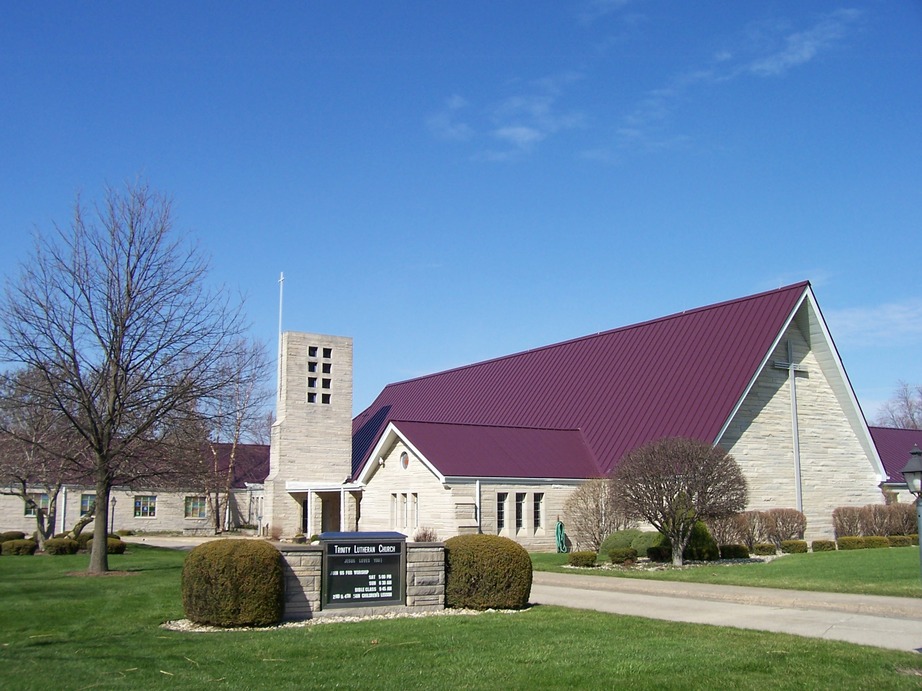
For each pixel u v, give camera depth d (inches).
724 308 1518.2
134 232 978.7
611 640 519.5
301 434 1834.4
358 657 470.0
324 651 486.3
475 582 665.0
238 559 582.6
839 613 635.5
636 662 450.6
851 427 1513.3
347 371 1900.8
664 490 1050.1
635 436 1418.6
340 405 1881.2
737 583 818.8
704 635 536.1
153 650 492.1
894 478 1765.5
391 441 1440.7
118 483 1069.1
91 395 956.0
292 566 621.9
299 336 1860.2
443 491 1315.2
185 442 1058.7
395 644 507.5
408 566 655.8
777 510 1311.5
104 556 971.9
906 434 2094.0
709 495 1035.9
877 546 1311.5
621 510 1131.3
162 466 1046.4
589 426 1526.8
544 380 1785.2
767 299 1445.6
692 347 1503.4
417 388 2247.8
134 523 2112.5
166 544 1708.9
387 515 1450.5
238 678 417.4
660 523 1075.9
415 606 653.3
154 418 973.8
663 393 1457.9
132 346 972.6
